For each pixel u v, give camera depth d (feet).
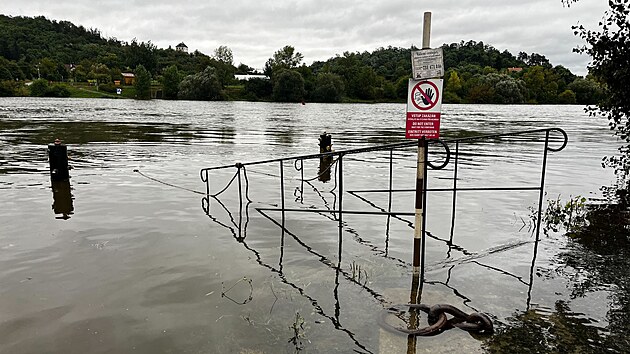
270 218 28.35
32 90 292.61
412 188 37.60
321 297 16.97
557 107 264.31
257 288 17.80
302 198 34.06
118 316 15.61
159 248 22.53
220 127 102.53
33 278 18.79
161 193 34.94
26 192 34.42
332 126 110.01
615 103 33.73
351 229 26.02
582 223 26.45
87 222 26.86
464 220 27.43
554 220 27.22
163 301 16.70
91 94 318.65
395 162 51.90
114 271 19.53
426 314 15.52
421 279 18.47
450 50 467.11
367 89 346.74
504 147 67.26
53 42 522.88
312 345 13.64
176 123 112.16
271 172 45.03
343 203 32.50
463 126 112.98
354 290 17.58
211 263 20.53
